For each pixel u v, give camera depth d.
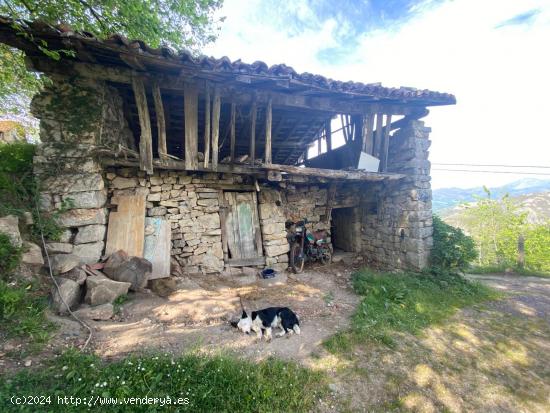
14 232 2.90
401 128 6.02
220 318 3.39
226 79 3.74
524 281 6.57
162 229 4.58
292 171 4.71
